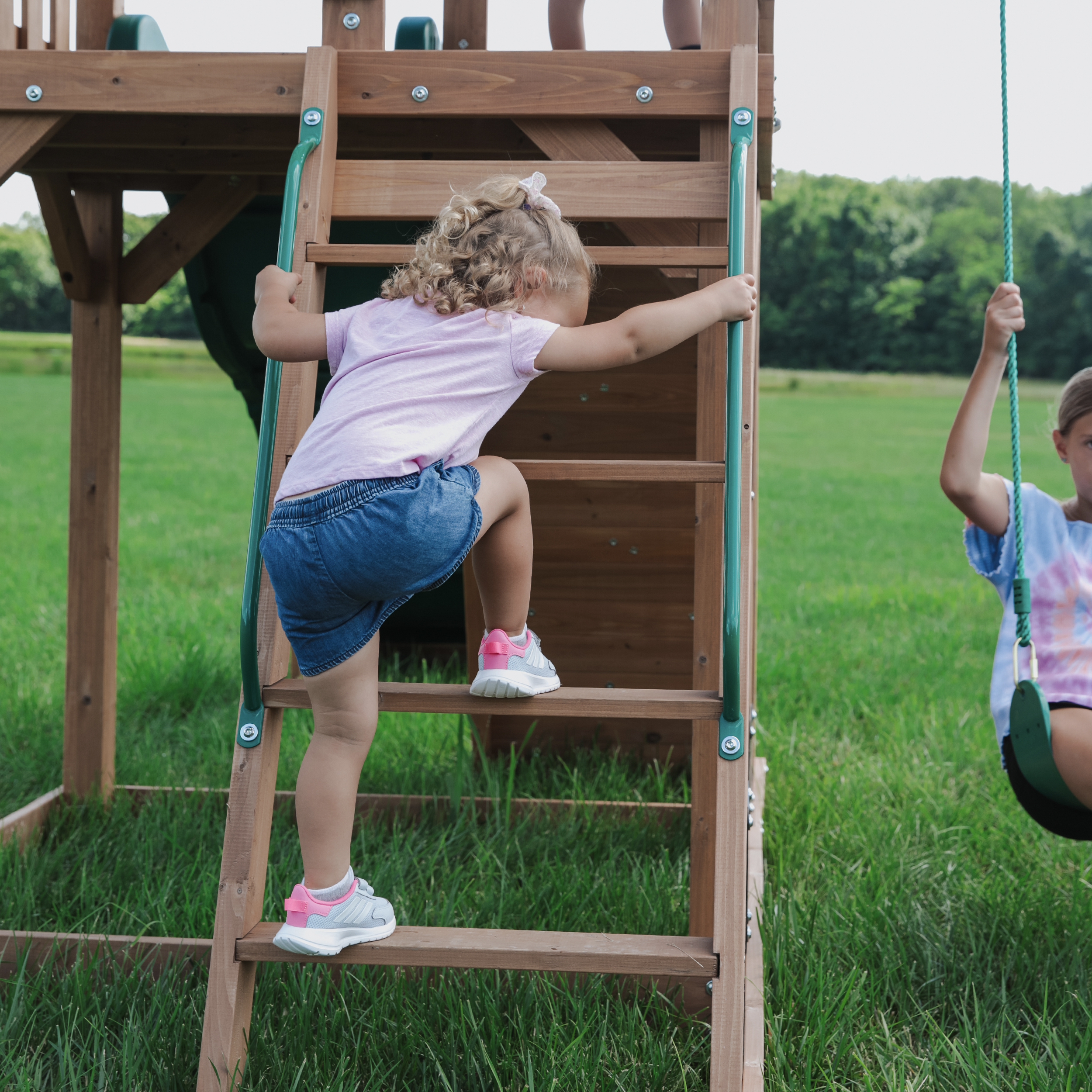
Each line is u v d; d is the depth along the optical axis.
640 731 4.25
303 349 2.09
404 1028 2.21
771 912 2.75
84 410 3.53
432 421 1.91
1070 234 42.97
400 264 2.25
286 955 1.93
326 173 2.35
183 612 6.88
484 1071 2.09
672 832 3.47
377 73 2.42
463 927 2.12
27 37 2.82
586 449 3.90
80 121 2.93
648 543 4.00
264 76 2.45
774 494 16.38
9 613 6.80
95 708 3.58
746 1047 2.13
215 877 2.91
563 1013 2.29
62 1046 2.12
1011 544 2.41
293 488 1.90
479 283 1.99
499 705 2.00
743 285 2.03
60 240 3.32
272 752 2.06
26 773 3.89
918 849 3.25
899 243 43.50
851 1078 2.13
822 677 5.55
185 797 3.58
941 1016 2.38
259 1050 2.09
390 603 1.93
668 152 2.81
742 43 2.47
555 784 3.91
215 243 4.25
